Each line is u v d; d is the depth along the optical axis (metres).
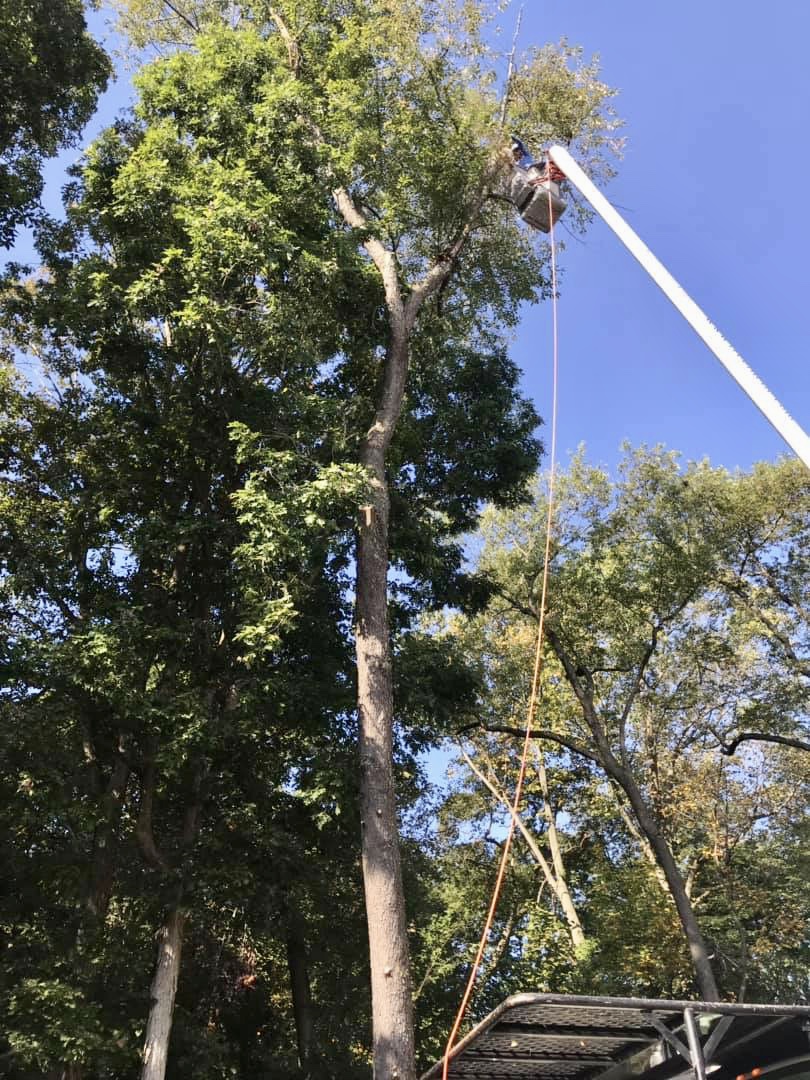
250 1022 18.20
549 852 30.45
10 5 15.70
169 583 15.09
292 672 14.93
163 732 13.52
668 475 20.88
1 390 16.42
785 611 22.98
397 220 15.54
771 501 22.42
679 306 5.95
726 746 21.77
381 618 11.88
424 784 20.67
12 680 13.59
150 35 18.09
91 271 14.78
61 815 13.03
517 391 18.81
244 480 15.72
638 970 23.91
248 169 13.73
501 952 19.00
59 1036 11.09
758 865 27.66
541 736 20.80
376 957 9.46
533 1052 7.34
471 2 14.81
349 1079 16.89
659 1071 7.19
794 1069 7.11
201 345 14.13
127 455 15.80
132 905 15.27
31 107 16.53
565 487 21.53
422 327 16.39
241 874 13.34
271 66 15.41
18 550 15.12
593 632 21.30
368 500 12.10
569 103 15.37
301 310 13.70
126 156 15.53
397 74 15.38
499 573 21.31
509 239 17.08
